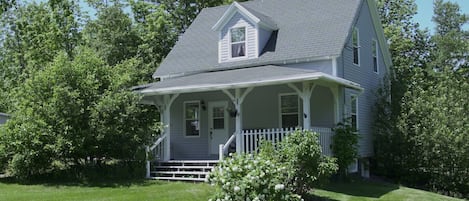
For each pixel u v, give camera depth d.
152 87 18.00
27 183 15.36
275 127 19.30
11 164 15.76
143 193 12.66
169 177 16.25
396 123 19.98
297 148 11.88
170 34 30.97
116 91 16.64
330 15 20.50
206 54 21.70
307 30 20.09
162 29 30.66
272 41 20.36
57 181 15.63
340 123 17.05
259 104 19.73
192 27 24.47
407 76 24.20
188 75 20.70
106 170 16.50
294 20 21.14
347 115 19.00
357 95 20.22
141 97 17.14
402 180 20.00
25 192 13.23
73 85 16.45
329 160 12.56
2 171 16.84
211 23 24.19
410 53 35.06
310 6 21.72
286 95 19.27
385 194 14.62
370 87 21.97
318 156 12.09
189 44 23.08
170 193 12.63
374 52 23.19
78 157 16.38
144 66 26.42
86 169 16.53
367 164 20.08
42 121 15.60
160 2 33.38
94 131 15.83
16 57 35.69
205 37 23.14
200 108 21.08
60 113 15.89
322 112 18.66
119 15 29.75
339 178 16.69
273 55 19.41
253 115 19.81
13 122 16.25
